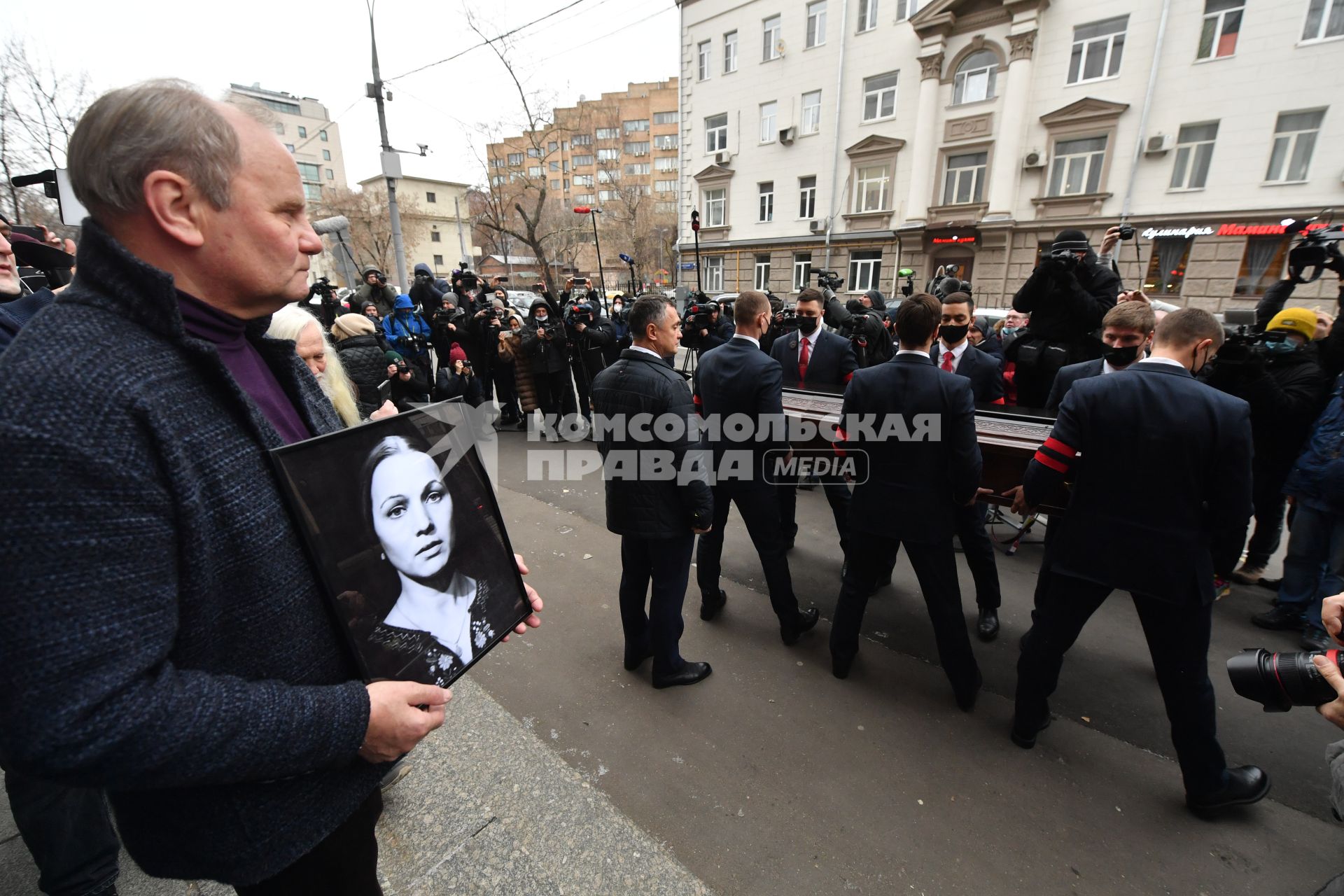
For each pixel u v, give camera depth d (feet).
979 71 45.29
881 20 48.75
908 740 6.92
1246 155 37.04
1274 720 7.20
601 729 7.13
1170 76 38.52
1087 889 5.16
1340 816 3.87
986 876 5.28
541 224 105.81
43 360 1.85
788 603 8.63
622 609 7.96
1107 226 41.98
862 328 15.70
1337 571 8.43
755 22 55.67
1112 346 8.17
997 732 7.05
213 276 2.36
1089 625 9.30
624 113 171.32
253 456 2.36
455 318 22.88
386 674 2.81
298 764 2.25
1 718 1.82
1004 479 8.29
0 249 5.79
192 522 2.08
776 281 60.34
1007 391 12.82
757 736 6.99
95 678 1.82
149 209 2.15
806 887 5.16
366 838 3.28
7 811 5.70
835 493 10.46
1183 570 5.39
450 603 3.22
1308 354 9.21
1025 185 44.68
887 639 9.02
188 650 2.21
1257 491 9.93
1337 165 34.65
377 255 122.42
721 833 5.70
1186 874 5.29
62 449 1.78
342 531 2.66
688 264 66.59
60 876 4.50
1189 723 5.66
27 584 1.75
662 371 6.79
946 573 7.03
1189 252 39.78
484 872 5.19
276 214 2.42
